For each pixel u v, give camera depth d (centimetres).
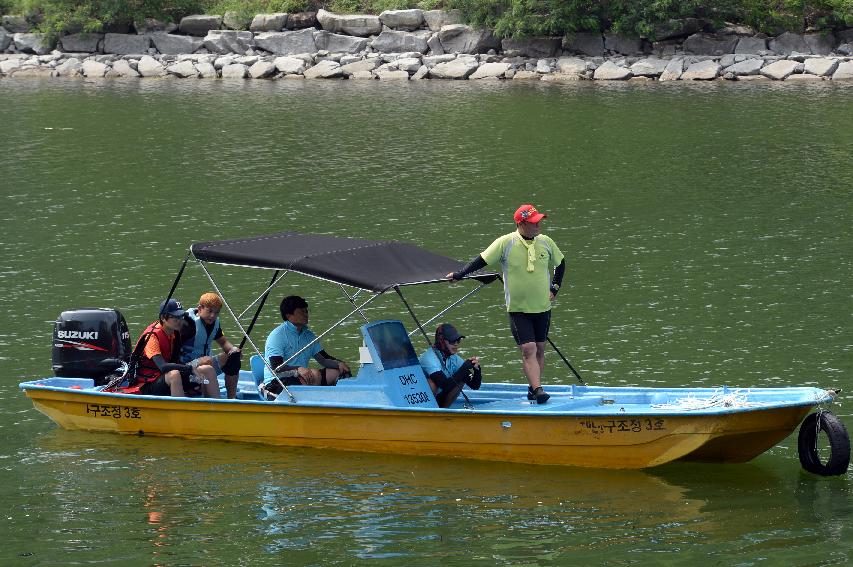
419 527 1911
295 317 2306
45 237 4056
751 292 3281
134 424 2338
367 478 2112
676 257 3706
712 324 2988
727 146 5759
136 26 9944
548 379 2603
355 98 7894
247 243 2364
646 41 9088
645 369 2656
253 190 4878
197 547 1848
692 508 1964
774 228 4088
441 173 5222
